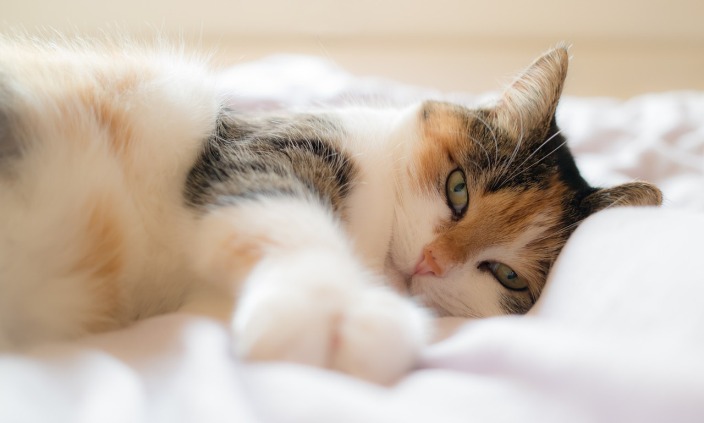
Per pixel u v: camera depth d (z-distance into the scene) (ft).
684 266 0.86
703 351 0.75
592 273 0.92
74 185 0.97
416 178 1.17
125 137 1.04
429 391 0.77
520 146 1.20
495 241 1.16
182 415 0.69
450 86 2.39
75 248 0.95
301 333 0.80
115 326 0.99
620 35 2.35
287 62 2.09
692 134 1.73
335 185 1.07
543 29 2.35
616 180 1.49
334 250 0.93
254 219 0.95
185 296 1.02
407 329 0.84
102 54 1.14
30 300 0.93
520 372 0.77
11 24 2.08
